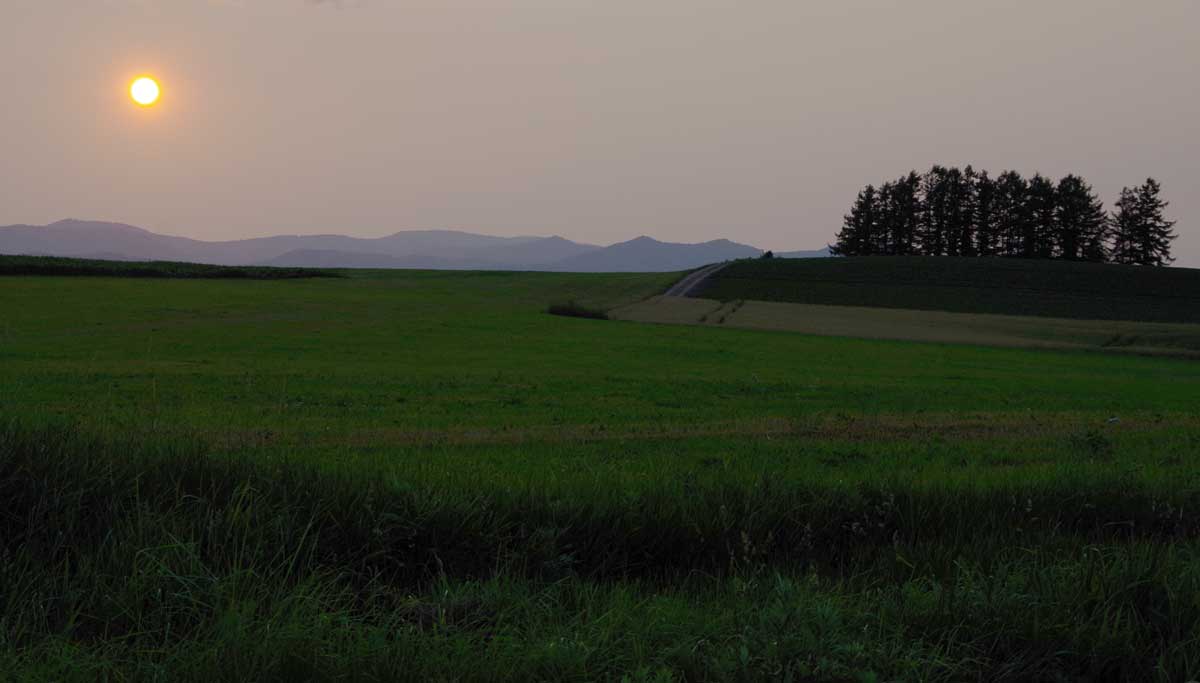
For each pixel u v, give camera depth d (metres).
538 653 4.42
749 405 25.84
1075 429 19.61
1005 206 167.88
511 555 6.22
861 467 12.58
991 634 5.13
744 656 4.30
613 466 11.72
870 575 6.55
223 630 4.47
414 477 7.59
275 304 73.88
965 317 86.44
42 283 79.88
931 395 30.22
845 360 48.25
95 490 5.96
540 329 62.44
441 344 49.41
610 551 6.80
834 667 4.34
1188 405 29.64
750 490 7.82
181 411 19.97
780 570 6.69
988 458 14.19
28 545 5.32
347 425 18.66
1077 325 80.81
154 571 5.05
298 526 6.00
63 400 21.53
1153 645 5.12
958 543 7.13
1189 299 102.81
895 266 126.94
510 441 16.62
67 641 4.39
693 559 6.94
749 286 113.06
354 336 52.09
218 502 6.22
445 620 4.97
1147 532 8.04
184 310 64.56
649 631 4.89
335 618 4.72
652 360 44.38
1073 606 5.43
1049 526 7.80
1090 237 161.00
